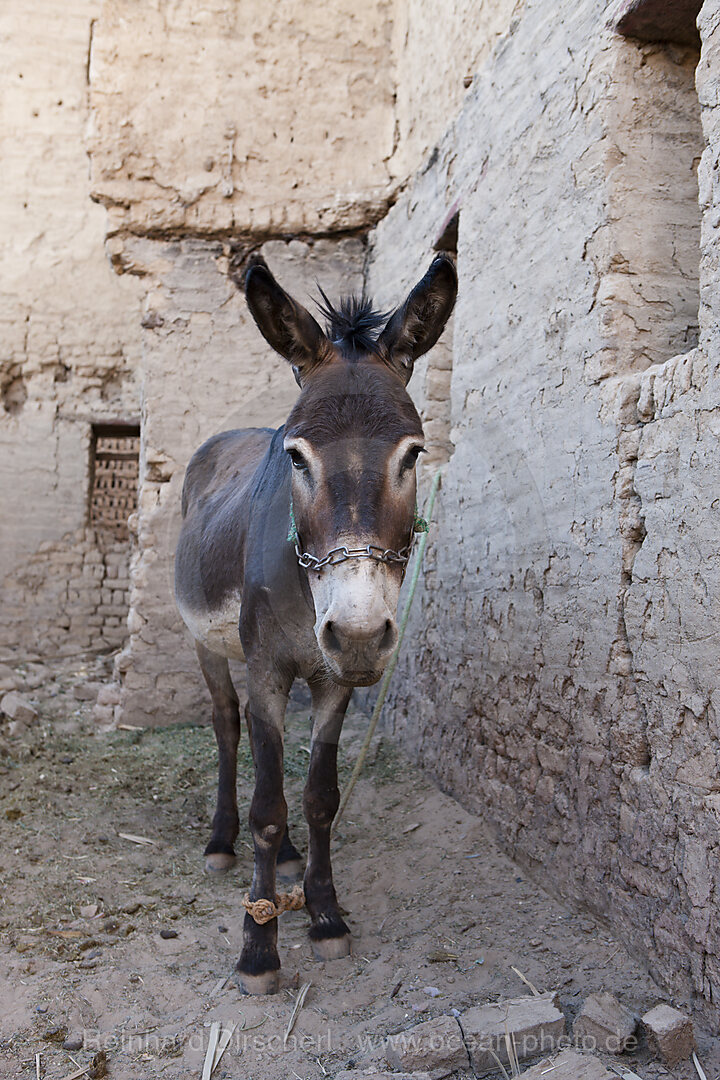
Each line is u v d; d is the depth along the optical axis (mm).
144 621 6363
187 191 6512
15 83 10344
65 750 5750
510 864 3678
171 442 6445
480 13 4871
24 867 3891
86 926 3346
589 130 3318
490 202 4281
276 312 2424
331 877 3150
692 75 3248
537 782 3559
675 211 3227
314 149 6684
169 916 3441
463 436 4484
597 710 3131
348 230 6750
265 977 2809
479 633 4137
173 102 6547
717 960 2459
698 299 3223
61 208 10438
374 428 2180
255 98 6637
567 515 3381
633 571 2932
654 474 2826
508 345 3990
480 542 4156
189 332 6523
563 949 2959
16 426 10258
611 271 3180
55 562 10219
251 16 6660
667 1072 2264
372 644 2004
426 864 3727
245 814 4422
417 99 6156
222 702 4055
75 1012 2709
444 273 2516
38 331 10359
